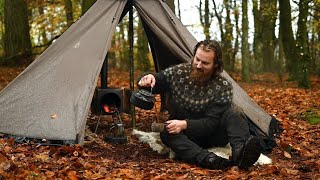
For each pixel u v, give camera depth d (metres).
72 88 4.78
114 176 3.70
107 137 5.12
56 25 16.36
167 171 3.91
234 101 5.11
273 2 18.41
